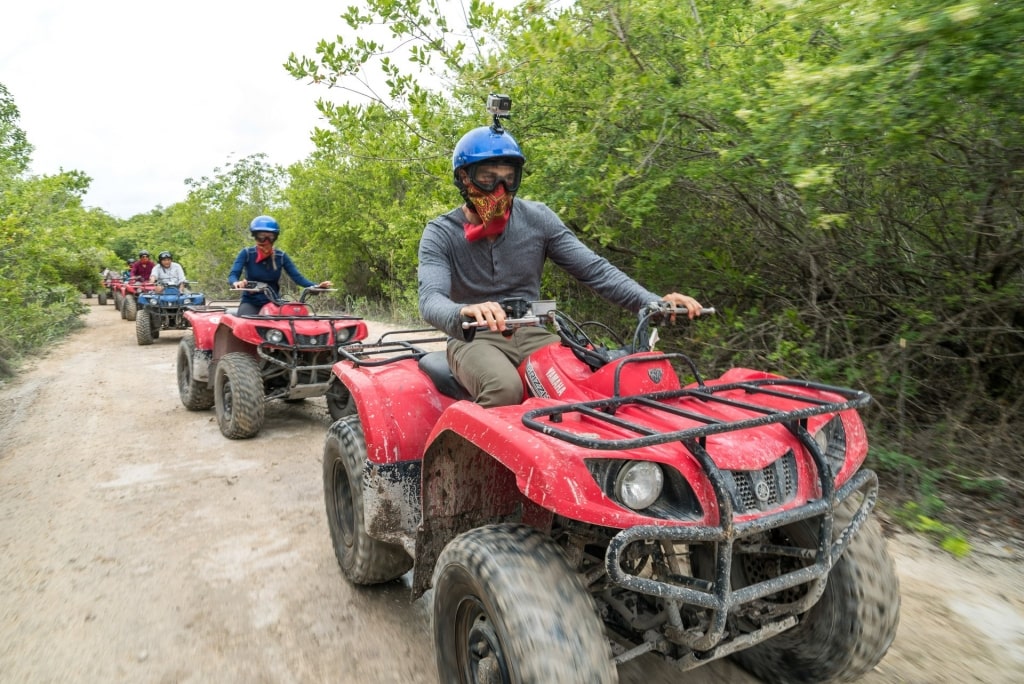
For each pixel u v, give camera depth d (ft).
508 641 6.33
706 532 6.38
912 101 12.18
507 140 9.55
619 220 21.45
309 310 25.91
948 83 11.51
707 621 7.23
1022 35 10.58
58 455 19.98
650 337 9.57
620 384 8.21
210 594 11.46
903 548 12.50
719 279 20.89
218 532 14.11
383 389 10.78
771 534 8.79
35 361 40.11
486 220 9.93
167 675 9.22
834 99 12.58
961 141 15.30
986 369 16.99
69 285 62.34
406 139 25.52
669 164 19.70
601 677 6.20
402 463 10.29
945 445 15.19
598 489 6.36
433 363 11.19
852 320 17.92
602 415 7.05
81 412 25.64
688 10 19.02
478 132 9.59
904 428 15.70
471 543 7.13
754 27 17.69
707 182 18.79
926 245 18.07
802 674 8.50
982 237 16.49
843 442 8.05
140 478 17.65
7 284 41.91
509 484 9.01
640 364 8.39
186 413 25.14
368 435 10.32
